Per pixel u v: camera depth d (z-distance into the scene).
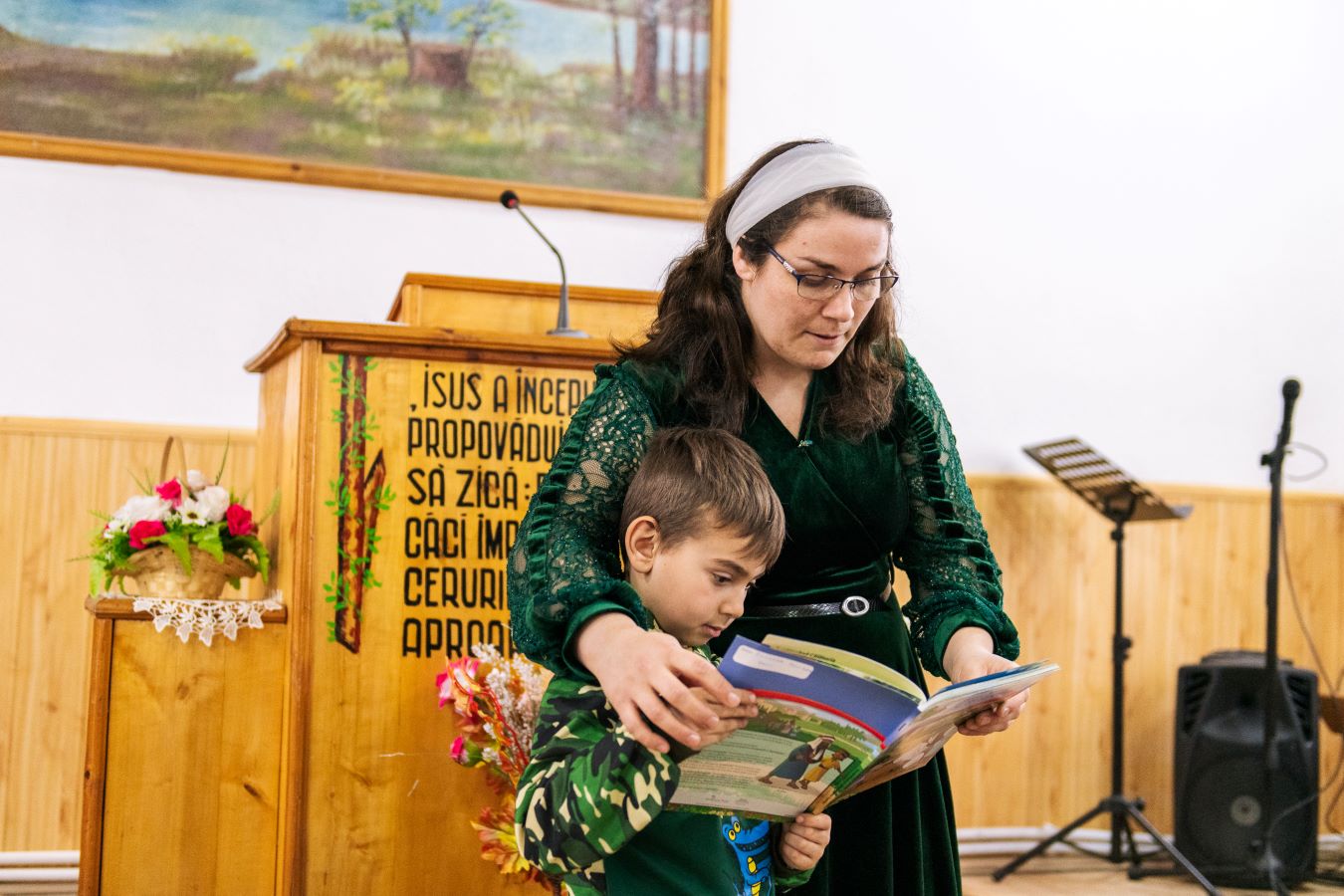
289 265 4.00
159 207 3.91
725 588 1.35
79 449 3.77
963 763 4.41
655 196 4.32
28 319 3.79
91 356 3.83
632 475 1.51
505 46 4.23
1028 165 4.62
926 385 1.72
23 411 3.76
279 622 2.52
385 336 2.45
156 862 2.44
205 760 2.47
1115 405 4.64
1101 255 4.67
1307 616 4.75
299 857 2.36
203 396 3.90
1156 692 4.59
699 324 1.59
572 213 4.25
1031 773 4.46
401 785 2.42
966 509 1.67
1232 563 4.69
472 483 2.50
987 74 4.61
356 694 2.42
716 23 4.39
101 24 3.91
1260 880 4.05
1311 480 4.81
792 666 1.18
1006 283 4.57
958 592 1.63
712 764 1.25
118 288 3.86
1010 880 4.13
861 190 1.50
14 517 3.71
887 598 1.67
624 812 1.17
